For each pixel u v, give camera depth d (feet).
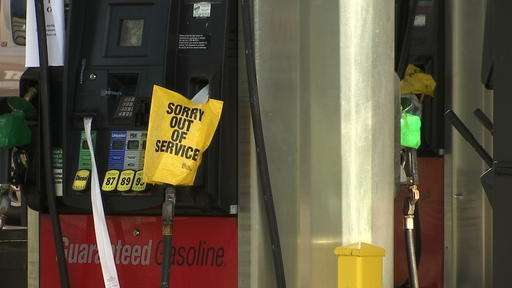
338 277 32.60
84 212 35.09
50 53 34.24
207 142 30.99
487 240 50.14
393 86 35.58
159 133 30.86
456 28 49.88
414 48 50.24
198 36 32.68
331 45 34.42
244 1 31.83
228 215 33.45
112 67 33.53
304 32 34.19
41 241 35.88
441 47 50.29
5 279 52.60
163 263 31.19
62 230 35.37
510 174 26.58
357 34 34.50
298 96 34.01
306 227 34.06
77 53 33.94
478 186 50.03
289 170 33.81
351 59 34.42
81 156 33.58
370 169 34.65
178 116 31.01
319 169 34.30
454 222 49.88
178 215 33.81
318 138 34.30
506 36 26.68
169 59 32.53
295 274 33.73
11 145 33.35
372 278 31.83
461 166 49.85
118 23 33.99
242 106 33.12
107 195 32.91
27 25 34.42
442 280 50.37
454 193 49.78
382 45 34.99
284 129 33.73
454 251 49.93
